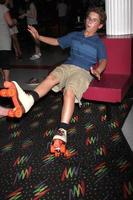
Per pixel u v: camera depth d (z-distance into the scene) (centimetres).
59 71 334
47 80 322
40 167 295
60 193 254
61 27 1181
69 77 335
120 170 280
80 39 352
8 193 259
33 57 791
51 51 903
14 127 393
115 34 450
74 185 263
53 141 281
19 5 1138
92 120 393
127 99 452
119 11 440
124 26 446
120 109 422
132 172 275
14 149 335
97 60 355
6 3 530
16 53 818
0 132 382
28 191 260
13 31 797
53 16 1230
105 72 419
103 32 504
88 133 358
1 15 521
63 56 806
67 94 308
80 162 298
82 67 342
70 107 302
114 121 386
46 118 412
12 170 293
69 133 361
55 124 391
